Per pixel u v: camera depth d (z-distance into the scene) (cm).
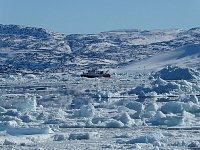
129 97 18175
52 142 8931
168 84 19738
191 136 9394
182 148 8075
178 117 11038
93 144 8606
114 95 18825
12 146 8531
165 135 9506
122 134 9762
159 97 17762
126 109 13575
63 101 17725
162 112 12862
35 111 13650
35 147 8381
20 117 12231
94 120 11812
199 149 8006
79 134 9394
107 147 8244
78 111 12888
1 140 8988
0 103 16725
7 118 11831
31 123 11638
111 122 11000
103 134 9900
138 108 13412
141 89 19625
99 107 15162
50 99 18525
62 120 11800
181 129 10419
